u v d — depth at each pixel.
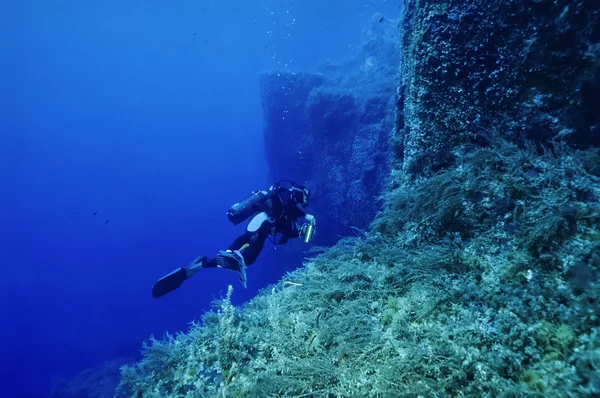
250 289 38.72
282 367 2.74
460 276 3.05
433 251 3.49
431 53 4.30
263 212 3.97
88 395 21.22
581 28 3.05
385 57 23.14
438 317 2.77
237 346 3.17
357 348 2.70
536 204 3.02
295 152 25.05
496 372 2.04
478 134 4.10
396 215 4.60
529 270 2.64
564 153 3.11
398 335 2.73
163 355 3.61
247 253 3.77
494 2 3.76
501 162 3.54
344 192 19.22
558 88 3.32
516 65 3.65
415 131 4.74
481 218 3.47
